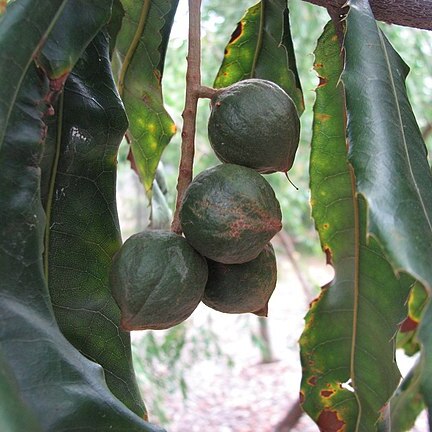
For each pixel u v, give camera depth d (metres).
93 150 0.27
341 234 0.37
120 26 0.31
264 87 0.28
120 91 0.38
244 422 1.57
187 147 0.28
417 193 0.22
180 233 0.27
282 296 2.39
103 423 0.19
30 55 0.21
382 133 0.23
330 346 0.37
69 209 0.27
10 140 0.21
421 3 0.30
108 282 0.27
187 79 0.28
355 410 0.37
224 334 1.83
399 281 0.36
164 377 1.10
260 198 0.25
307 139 1.04
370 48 0.25
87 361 0.20
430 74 0.95
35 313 0.20
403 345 0.47
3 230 0.20
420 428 1.07
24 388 0.19
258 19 0.37
